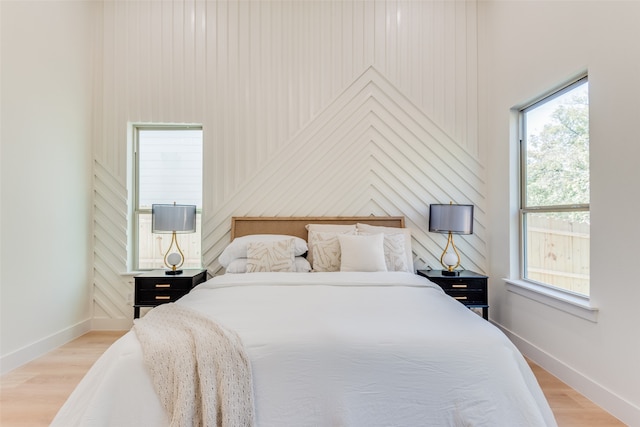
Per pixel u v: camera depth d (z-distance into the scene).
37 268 2.64
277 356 1.31
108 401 1.23
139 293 2.91
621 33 1.86
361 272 2.56
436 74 3.40
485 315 2.96
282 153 3.37
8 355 2.37
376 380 1.31
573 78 2.30
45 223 2.73
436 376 1.33
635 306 1.76
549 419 1.34
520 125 2.98
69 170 3.00
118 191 3.34
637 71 1.77
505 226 3.06
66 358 2.59
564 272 2.45
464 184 3.39
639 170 1.76
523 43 2.78
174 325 1.51
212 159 3.36
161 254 3.44
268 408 1.26
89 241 3.28
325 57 3.38
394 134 3.40
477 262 3.39
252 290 2.10
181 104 3.35
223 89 3.35
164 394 1.22
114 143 3.33
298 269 2.81
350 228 3.17
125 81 3.33
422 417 1.29
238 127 3.35
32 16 2.60
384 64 3.39
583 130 2.27
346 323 1.51
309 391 1.28
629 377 1.78
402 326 1.48
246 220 3.31
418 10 3.41
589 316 2.04
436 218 3.09
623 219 1.84
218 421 1.21
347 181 3.38
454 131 3.40
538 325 2.56
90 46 3.29
